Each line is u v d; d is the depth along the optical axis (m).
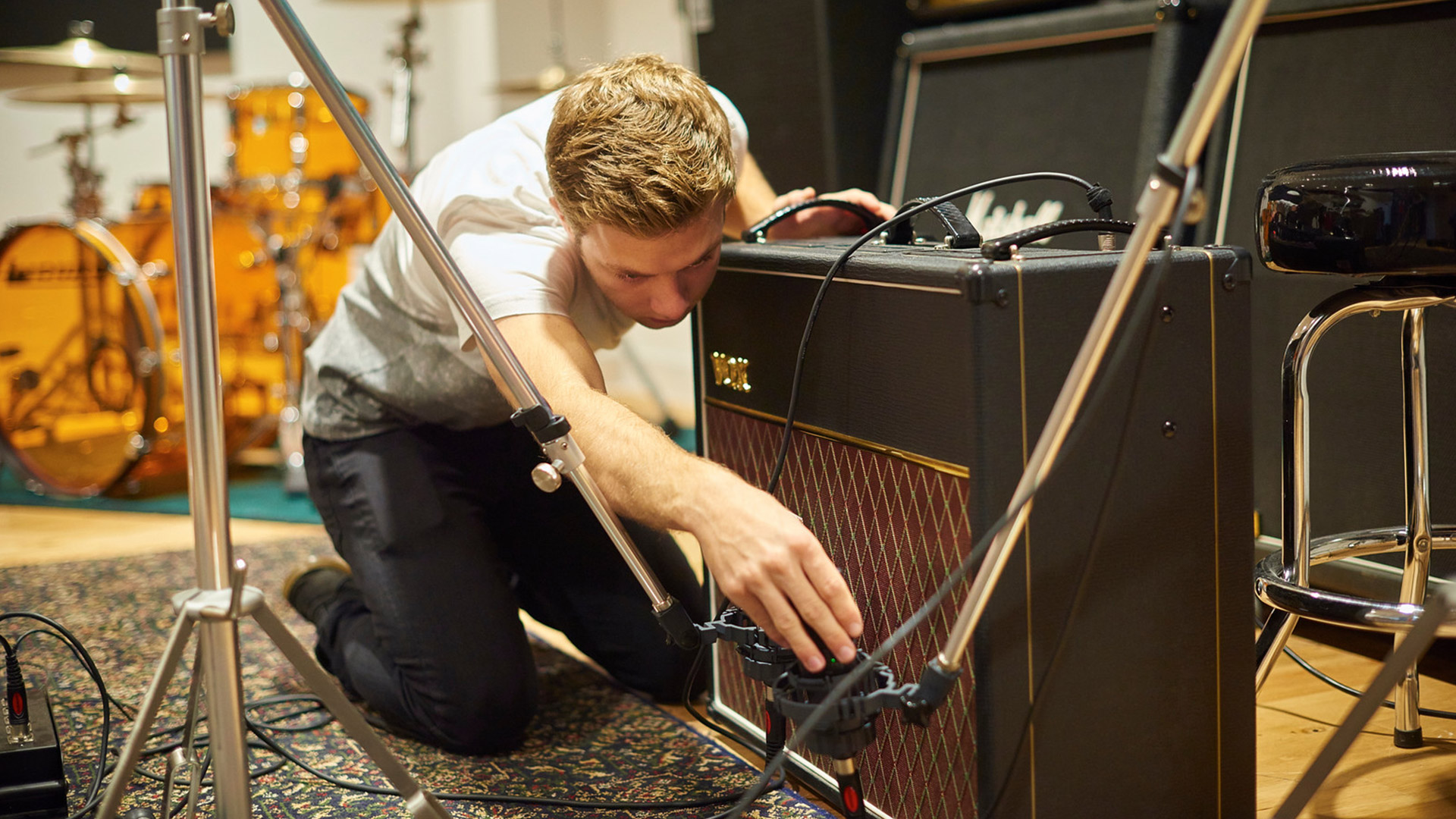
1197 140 0.76
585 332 1.43
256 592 0.90
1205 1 2.07
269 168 3.41
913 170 2.54
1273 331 1.85
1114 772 1.05
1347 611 1.11
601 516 1.03
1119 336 1.00
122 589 2.25
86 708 1.62
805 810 1.27
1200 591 1.07
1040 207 2.28
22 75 4.12
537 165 1.33
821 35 2.61
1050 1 2.37
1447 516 1.58
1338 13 1.83
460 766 1.42
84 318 3.26
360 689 1.56
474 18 4.72
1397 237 1.07
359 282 1.66
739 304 1.32
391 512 1.55
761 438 1.32
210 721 0.90
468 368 1.50
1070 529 1.01
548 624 1.74
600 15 4.80
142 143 4.55
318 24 4.70
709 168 1.13
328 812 1.29
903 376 1.06
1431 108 1.71
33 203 4.42
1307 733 1.44
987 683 0.99
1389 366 1.67
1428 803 1.23
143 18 4.38
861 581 1.17
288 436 3.26
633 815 1.26
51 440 3.30
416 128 4.89
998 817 1.01
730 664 1.49
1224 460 1.06
